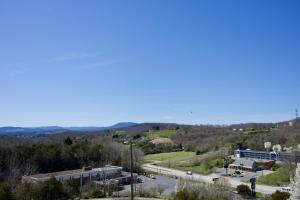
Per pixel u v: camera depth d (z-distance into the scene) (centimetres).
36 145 10106
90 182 8500
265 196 7700
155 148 17775
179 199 5888
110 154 11612
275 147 14400
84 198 7312
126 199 7075
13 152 9012
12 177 7556
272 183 9950
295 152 11525
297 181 3116
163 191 8344
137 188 8350
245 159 13650
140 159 12888
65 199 6981
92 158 11025
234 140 17538
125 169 11594
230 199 6531
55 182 6831
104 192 7788
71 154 10362
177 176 11412
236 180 10756
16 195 6347
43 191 6581
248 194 8162
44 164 9462
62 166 9919
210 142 18212
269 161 12862
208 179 10681
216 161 14038
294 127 18138
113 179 9088
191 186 6494
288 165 10838
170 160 15188
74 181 8169
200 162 14175
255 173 11850
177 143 18988
